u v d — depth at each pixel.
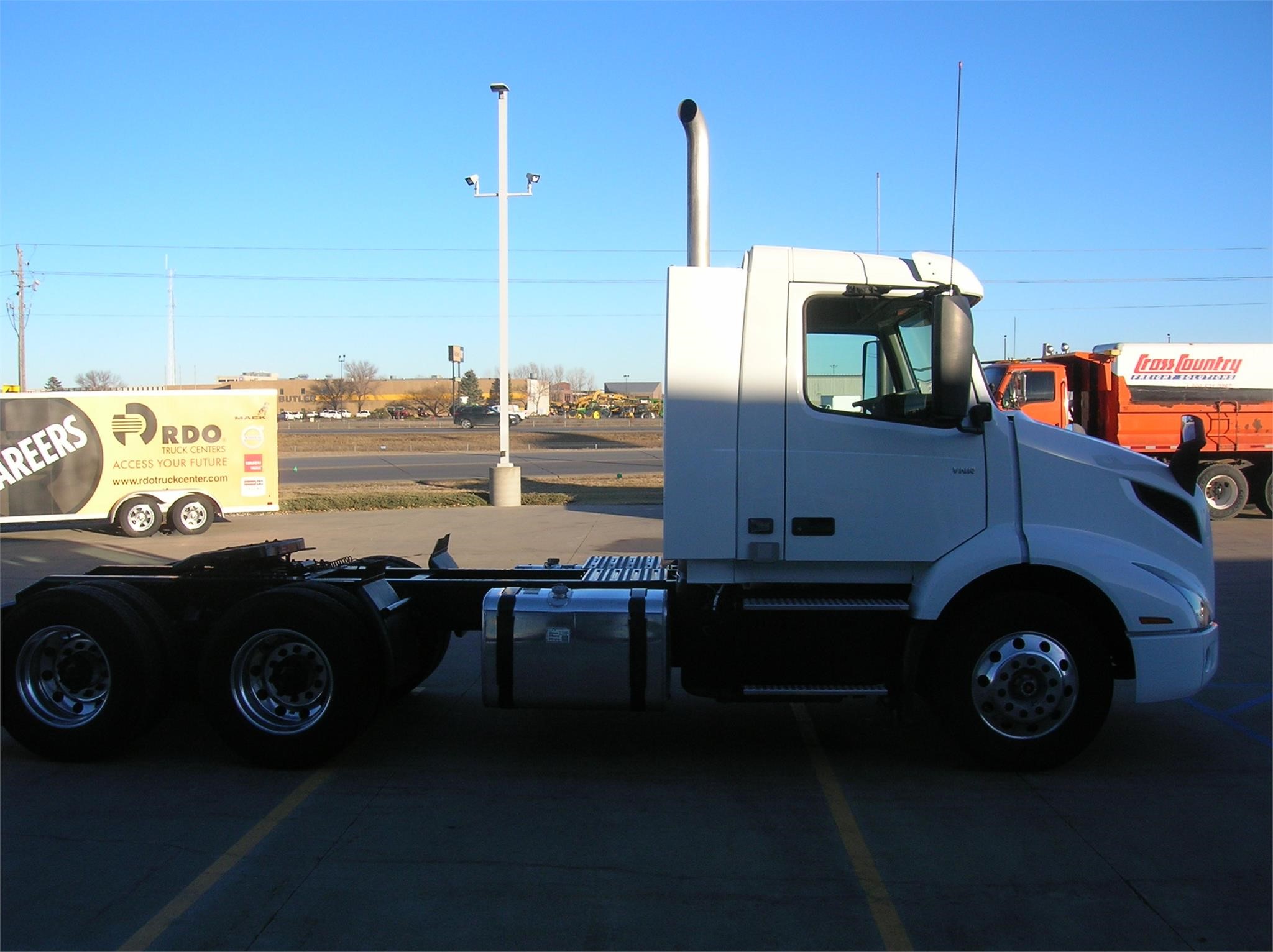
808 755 5.74
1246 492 17.27
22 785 5.30
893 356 5.30
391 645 5.66
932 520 5.21
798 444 5.20
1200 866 4.21
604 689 5.35
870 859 4.29
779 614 5.35
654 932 3.67
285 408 124.69
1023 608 5.17
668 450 5.23
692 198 5.70
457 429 64.25
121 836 4.58
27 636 5.62
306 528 17.36
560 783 5.29
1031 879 4.10
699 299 5.23
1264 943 3.57
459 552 14.09
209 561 6.00
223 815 4.84
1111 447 5.30
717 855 4.34
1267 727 6.23
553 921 3.75
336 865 4.25
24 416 16.47
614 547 14.35
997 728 5.27
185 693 5.95
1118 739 5.99
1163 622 5.14
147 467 17.14
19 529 17.28
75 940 3.62
